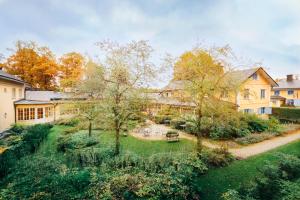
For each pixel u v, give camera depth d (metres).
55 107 25.86
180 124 19.55
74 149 11.52
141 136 16.72
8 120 19.34
